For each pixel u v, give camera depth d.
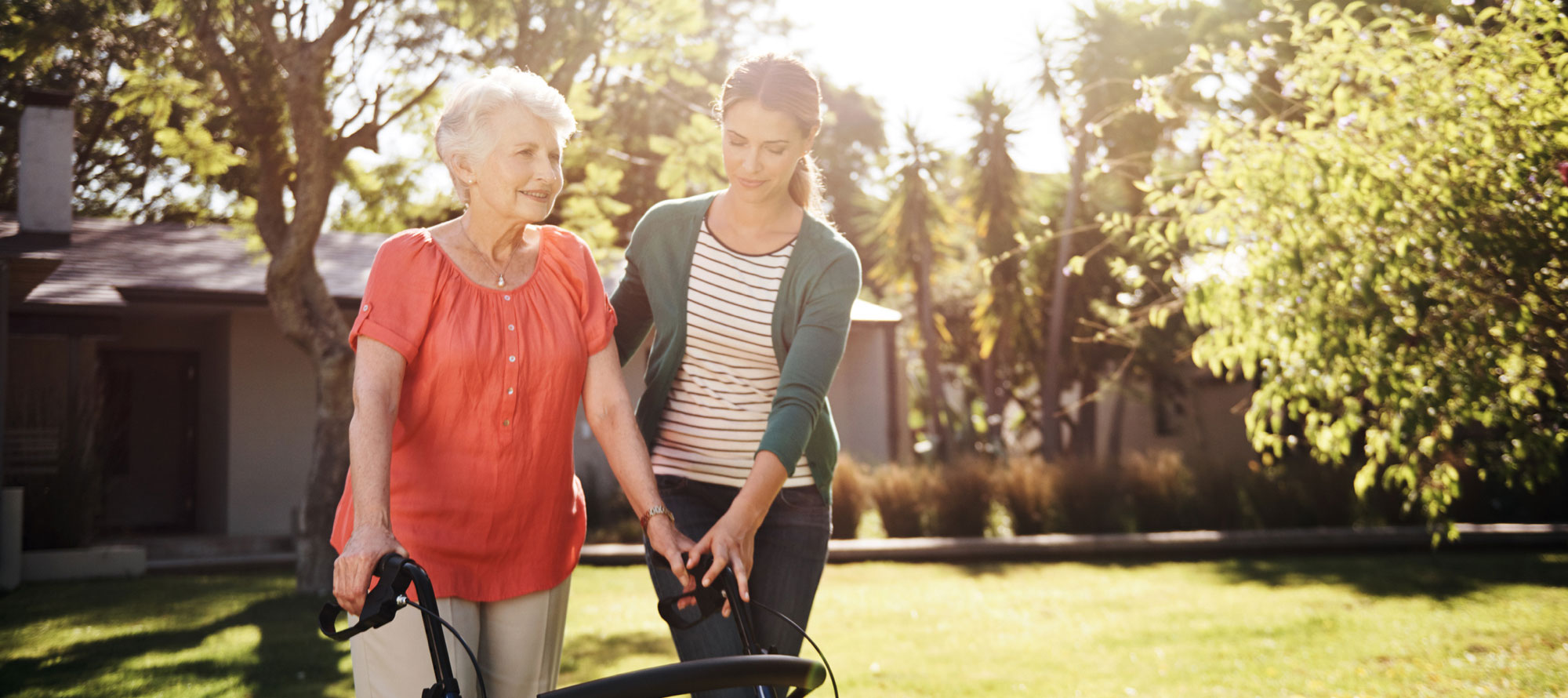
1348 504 13.44
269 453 13.71
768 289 2.60
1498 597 8.09
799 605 2.62
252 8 8.57
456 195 2.09
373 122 9.16
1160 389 21.95
